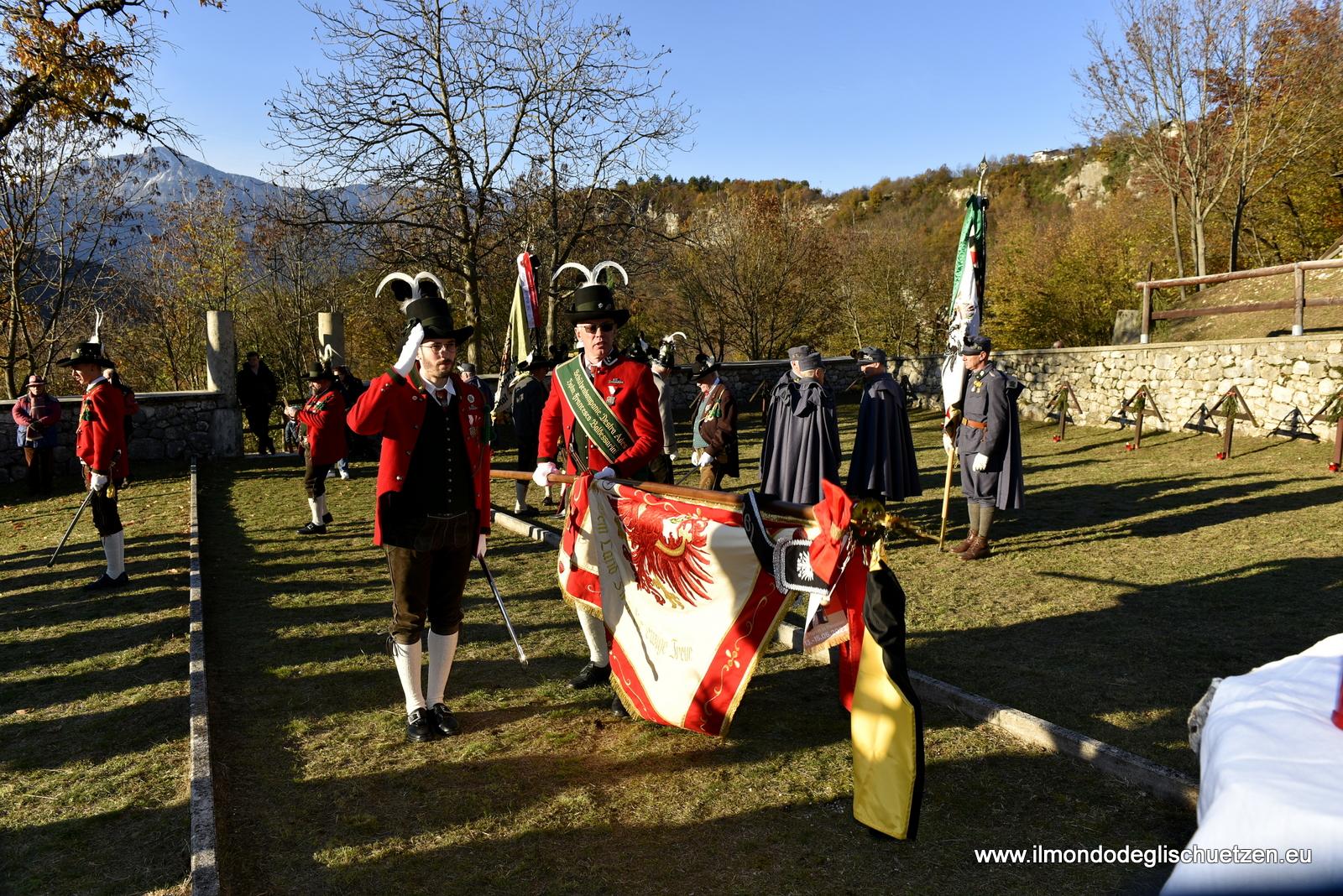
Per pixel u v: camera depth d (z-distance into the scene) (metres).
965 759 3.78
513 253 21.94
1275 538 7.32
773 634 3.69
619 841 3.24
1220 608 5.62
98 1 16.50
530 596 6.59
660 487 4.06
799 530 3.42
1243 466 10.84
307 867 3.11
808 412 7.35
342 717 4.43
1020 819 3.29
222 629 5.92
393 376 3.95
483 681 4.91
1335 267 12.34
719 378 8.77
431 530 4.09
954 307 7.80
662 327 37.69
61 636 5.92
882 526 3.07
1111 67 26.02
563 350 11.72
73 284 26.05
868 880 2.94
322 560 8.00
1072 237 37.72
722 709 3.83
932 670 4.78
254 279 32.25
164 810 3.53
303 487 12.67
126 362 31.16
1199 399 13.49
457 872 3.06
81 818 3.48
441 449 4.12
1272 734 1.78
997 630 5.43
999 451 7.16
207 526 9.74
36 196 22.80
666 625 4.04
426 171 20.19
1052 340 34.81
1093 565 6.86
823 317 40.84
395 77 19.72
